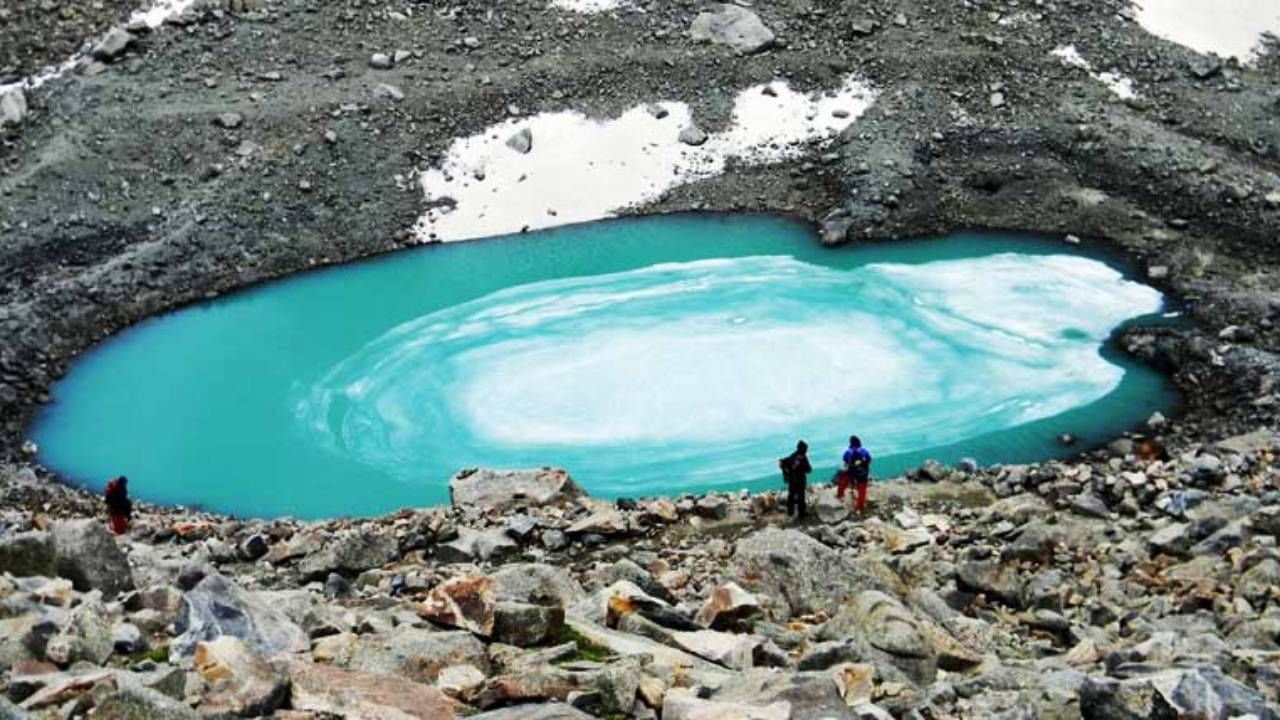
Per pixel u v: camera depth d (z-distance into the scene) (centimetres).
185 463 3475
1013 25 5691
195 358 4041
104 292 4316
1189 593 1836
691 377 3753
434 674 1042
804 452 2562
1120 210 4772
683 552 2333
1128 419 3494
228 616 1127
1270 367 3616
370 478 3356
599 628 1204
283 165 4903
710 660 1176
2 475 3369
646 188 5081
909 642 1261
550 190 5031
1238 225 4606
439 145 5106
